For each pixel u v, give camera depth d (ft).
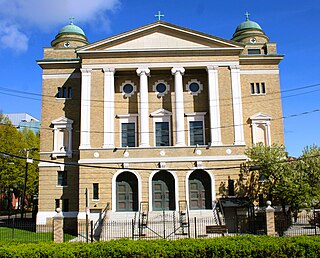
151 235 107.65
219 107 137.18
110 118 136.56
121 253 55.57
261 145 131.34
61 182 142.72
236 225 123.65
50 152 144.25
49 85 148.77
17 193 259.80
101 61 139.85
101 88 138.41
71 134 145.28
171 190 133.08
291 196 114.01
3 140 211.41
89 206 129.70
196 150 133.49
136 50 139.03
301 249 56.80
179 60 140.36
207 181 133.69
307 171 118.01
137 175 132.05
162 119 143.33
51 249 55.98
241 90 146.72
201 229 112.47
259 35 167.63
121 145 142.10
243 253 55.57
